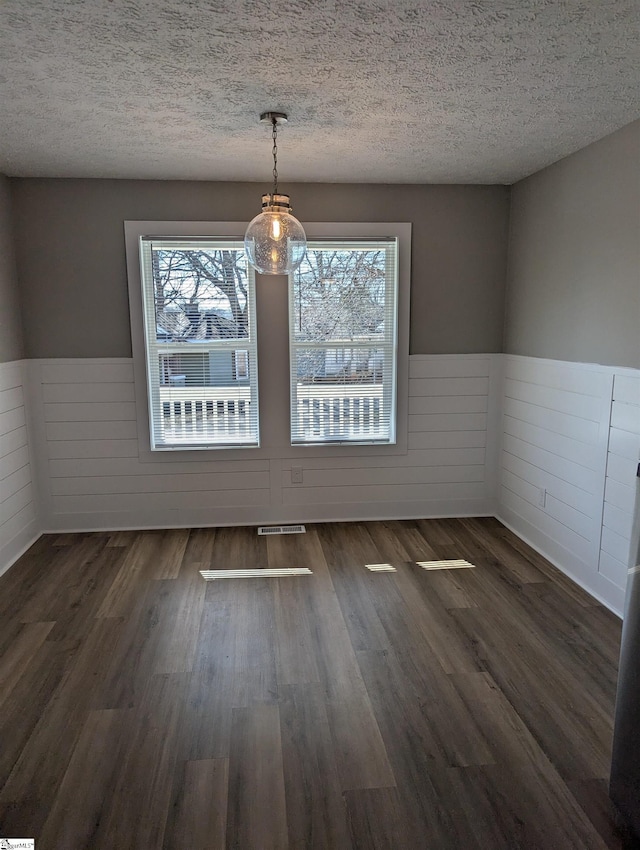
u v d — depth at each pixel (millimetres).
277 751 1843
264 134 2709
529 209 3531
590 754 1827
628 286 2607
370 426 3973
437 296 3850
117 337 3660
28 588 3000
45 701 2092
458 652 2393
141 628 2596
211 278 3693
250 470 3910
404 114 2453
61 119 2480
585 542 2990
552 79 2096
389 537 3715
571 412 3096
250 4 1563
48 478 3762
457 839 1528
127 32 1723
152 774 1751
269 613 2729
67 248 3547
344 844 1515
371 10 1602
